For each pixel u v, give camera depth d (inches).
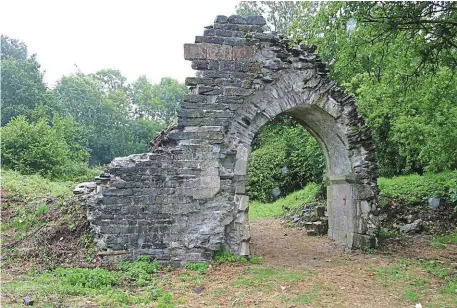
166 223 372.8
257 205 868.6
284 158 951.0
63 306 249.0
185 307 261.7
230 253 384.5
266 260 395.2
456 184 548.4
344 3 377.4
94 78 2374.5
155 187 373.1
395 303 272.1
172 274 344.2
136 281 317.1
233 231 388.8
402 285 311.4
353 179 443.2
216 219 380.8
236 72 398.9
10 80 1403.8
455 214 534.6
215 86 394.3
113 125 2018.9
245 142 399.2
